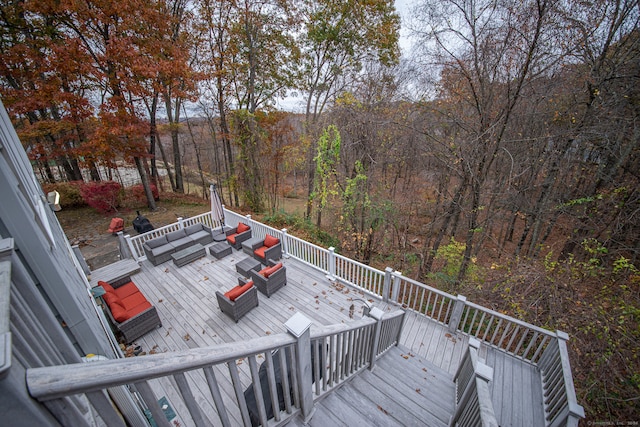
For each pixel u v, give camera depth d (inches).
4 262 52.2
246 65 544.7
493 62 279.4
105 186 515.8
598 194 285.0
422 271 421.4
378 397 128.2
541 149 327.9
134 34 424.8
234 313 219.1
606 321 200.1
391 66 405.4
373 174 409.7
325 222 563.2
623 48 257.4
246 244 325.4
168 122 685.9
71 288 80.5
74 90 449.1
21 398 28.7
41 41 390.0
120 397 68.3
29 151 442.3
